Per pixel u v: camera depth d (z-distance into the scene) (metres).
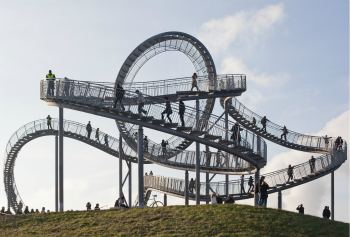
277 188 104.50
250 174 100.69
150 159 107.81
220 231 70.81
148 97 92.94
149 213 76.94
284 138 116.38
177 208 78.06
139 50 108.00
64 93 91.81
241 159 101.19
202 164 104.44
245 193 101.44
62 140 92.88
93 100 91.19
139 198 90.50
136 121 91.00
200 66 113.25
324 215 89.62
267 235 70.06
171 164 105.75
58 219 77.94
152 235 70.56
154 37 108.25
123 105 90.31
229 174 103.56
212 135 92.50
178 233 70.75
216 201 88.56
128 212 78.06
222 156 103.25
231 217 74.12
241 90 102.56
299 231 71.56
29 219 78.69
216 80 103.38
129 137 109.19
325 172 106.69
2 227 77.00
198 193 98.50
